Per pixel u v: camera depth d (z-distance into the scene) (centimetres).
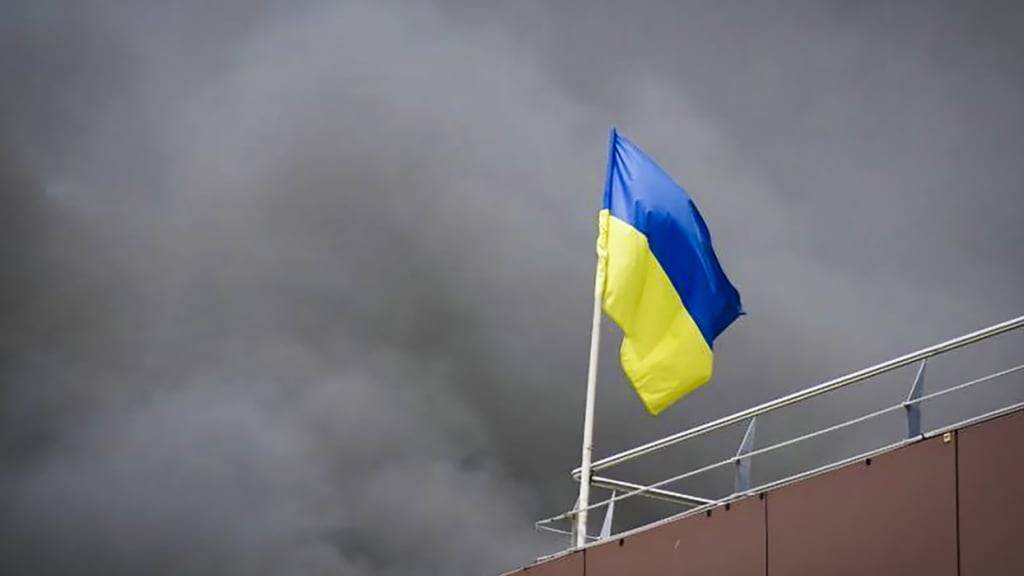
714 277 7719
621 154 8081
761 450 6525
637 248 7825
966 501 5675
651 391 7619
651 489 7131
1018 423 5597
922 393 6028
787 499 6322
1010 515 5531
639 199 7900
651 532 6925
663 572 6788
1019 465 5550
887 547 5878
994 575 5522
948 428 5819
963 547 5638
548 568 7462
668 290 7731
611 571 7075
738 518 6506
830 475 6184
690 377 7588
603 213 7981
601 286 7856
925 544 5756
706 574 6569
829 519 6128
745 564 6412
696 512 6719
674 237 7800
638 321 7738
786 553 6250
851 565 5984
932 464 5822
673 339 7662
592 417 7638
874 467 6031
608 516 7362
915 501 5838
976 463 5684
